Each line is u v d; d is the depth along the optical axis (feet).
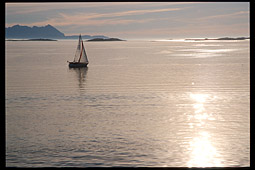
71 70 278.67
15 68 298.56
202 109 128.16
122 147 89.35
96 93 163.73
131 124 109.70
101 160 80.69
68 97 155.02
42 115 122.83
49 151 86.69
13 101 147.02
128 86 184.14
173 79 212.02
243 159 80.59
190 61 359.25
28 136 98.99
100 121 113.70
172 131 101.76
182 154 84.07
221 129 102.78
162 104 137.80
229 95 154.92
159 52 573.74
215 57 415.85
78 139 95.86
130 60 387.96
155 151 85.81
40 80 215.10
